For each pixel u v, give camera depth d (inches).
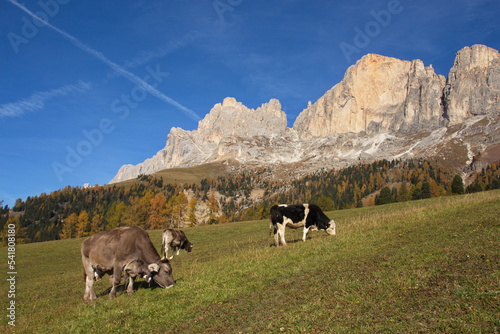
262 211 4033.0
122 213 3961.6
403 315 279.0
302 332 274.7
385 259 462.6
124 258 491.8
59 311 461.4
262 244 1160.8
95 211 5615.2
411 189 5137.8
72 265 1423.5
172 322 346.3
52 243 2192.4
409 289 333.1
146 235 518.3
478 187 4286.4
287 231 1350.9
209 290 442.6
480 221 626.8
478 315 259.8
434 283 338.3
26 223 5428.2
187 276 571.5
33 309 543.8
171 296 444.8
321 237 824.3
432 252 451.5
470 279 330.6
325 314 304.3
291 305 339.9
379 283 363.3
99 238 502.9
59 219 5792.3
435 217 787.4
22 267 1416.1
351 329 267.4
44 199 6486.2
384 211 1900.8
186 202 4318.4
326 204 4133.9
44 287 825.5
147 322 355.3
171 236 1142.3
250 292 411.5
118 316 383.6
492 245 435.2
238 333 292.4
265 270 511.2
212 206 5413.4
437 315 270.2
